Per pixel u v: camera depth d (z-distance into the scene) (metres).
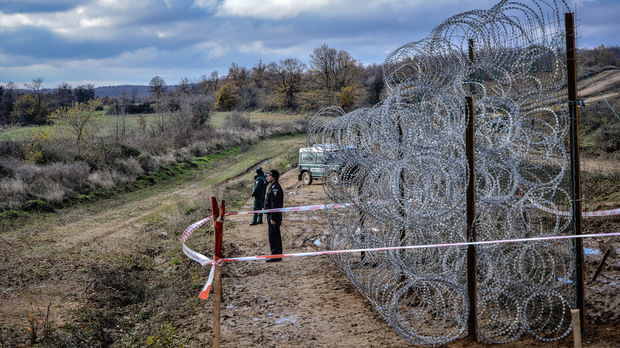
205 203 16.41
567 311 5.75
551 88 5.95
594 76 49.53
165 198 18.61
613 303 5.92
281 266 9.11
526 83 6.34
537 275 6.37
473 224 5.18
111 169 21.12
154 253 10.46
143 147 28.42
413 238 6.44
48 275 8.37
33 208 14.48
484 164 6.36
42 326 5.89
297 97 101.19
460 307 6.14
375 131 6.59
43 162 20.86
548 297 5.58
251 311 6.73
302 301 7.04
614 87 40.22
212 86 152.12
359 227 7.62
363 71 91.50
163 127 39.91
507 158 6.32
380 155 6.75
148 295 7.77
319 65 89.81
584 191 13.67
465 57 7.36
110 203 17.11
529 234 6.40
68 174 18.05
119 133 37.81
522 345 5.05
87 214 15.00
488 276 5.98
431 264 6.45
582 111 28.02
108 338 6.08
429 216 5.61
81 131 28.53
